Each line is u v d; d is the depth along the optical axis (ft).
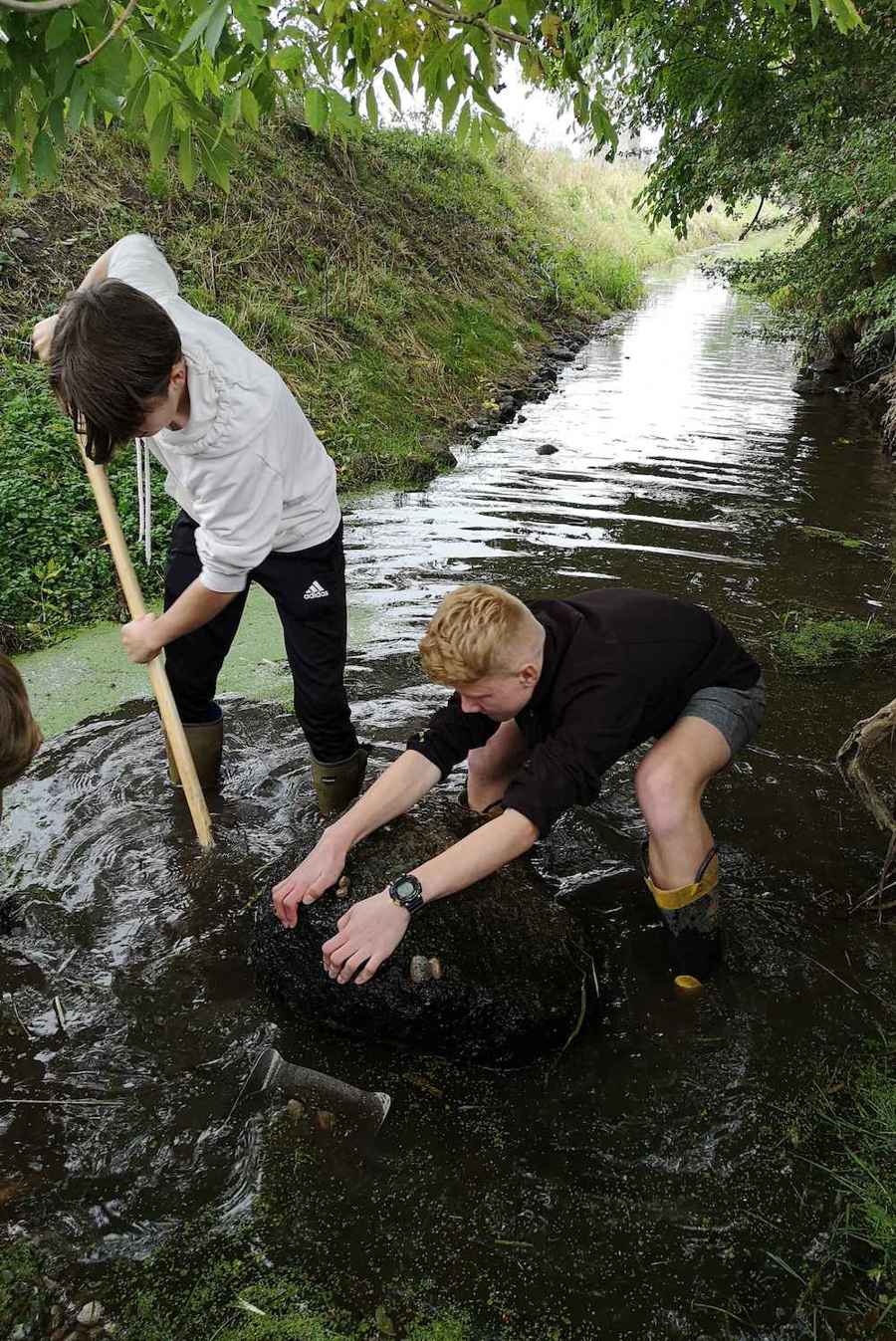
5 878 9.27
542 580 16.92
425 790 8.17
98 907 8.96
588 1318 5.84
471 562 17.70
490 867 7.16
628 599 8.00
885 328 24.29
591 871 9.78
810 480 24.21
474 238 44.16
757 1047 7.73
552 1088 7.37
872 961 8.67
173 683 9.99
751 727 8.28
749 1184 6.66
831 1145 6.95
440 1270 6.07
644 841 10.27
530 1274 6.06
